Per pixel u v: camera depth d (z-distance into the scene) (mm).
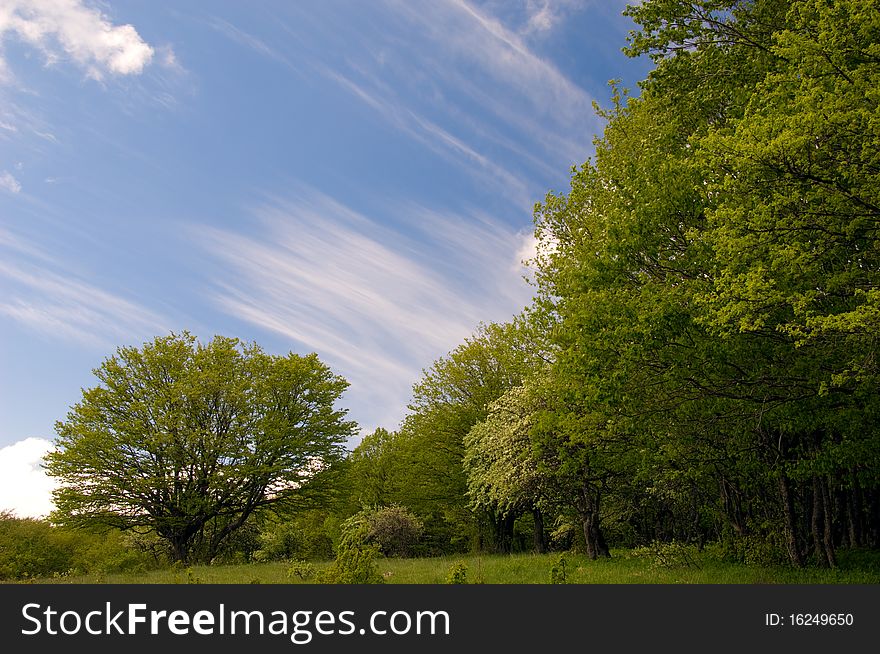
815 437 17641
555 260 19828
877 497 22266
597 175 19422
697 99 16531
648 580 16234
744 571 17438
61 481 37469
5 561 34594
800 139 10320
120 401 39531
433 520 54062
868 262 13273
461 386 42625
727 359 13961
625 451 21297
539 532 35188
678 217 14781
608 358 14844
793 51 11398
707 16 16359
